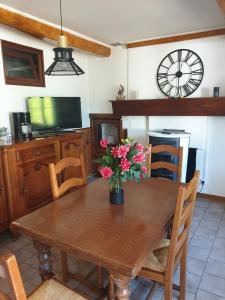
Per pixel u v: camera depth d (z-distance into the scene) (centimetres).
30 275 210
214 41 337
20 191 277
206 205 346
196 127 363
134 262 110
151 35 366
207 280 200
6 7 256
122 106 409
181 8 264
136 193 190
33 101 330
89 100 462
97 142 462
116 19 297
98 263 115
